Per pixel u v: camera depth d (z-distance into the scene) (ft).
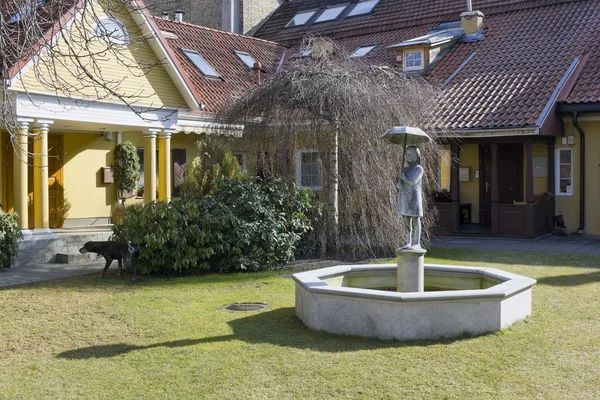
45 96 45.88
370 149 43.11
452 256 47.09
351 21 88.69
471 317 24.44
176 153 64.39
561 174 61.36
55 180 56.75
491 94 60.90
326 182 45.27
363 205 43.88
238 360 22.25
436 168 52.44
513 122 55.57
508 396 18.66
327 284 28.22
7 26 26.37
